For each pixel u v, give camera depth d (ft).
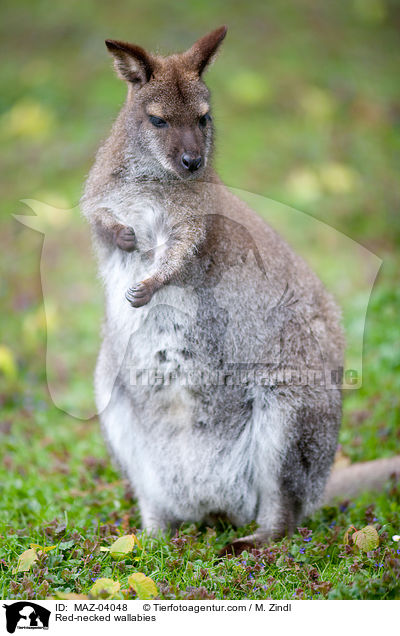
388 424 39.22
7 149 69.21
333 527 30.45
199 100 29.68
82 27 82.94
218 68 75.31
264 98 72.79
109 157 30.09
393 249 57.62
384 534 28.78
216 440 29.96
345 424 39.83
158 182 29.32
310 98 72.49
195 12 84.17
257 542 28.96
